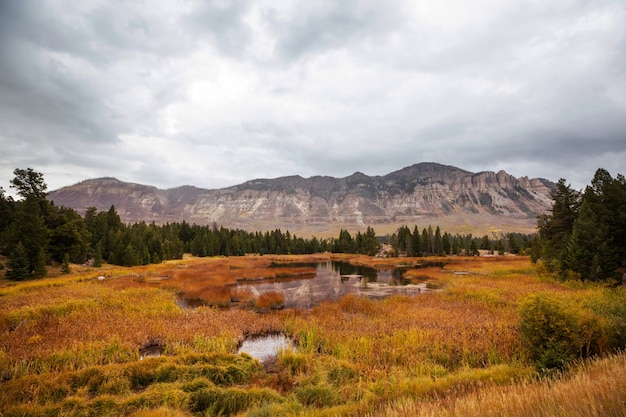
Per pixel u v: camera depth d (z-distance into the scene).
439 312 21.81
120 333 17.50
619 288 25.58
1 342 15.69
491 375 9.94
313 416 7.92
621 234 31.86
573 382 5.75
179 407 9.49
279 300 29.11
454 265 63.94
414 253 98.12
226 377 12.15
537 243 50.62
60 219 58.25
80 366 13.75
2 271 42.38
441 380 10.04
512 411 4.90
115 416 8.90
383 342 15.68
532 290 28.97
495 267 55.06
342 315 21.97
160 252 76.75
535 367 10.41
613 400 4.16
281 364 14.01
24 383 10.83
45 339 16.27
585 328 11.26
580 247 31.73
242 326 19.77
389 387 10.20
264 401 9.34
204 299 31.31
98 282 39.69
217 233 119.44
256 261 81.44
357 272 58.06
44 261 43.19
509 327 16.36
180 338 17.06
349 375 12.29
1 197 60.94
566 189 39.75
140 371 12.09
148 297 29.11
